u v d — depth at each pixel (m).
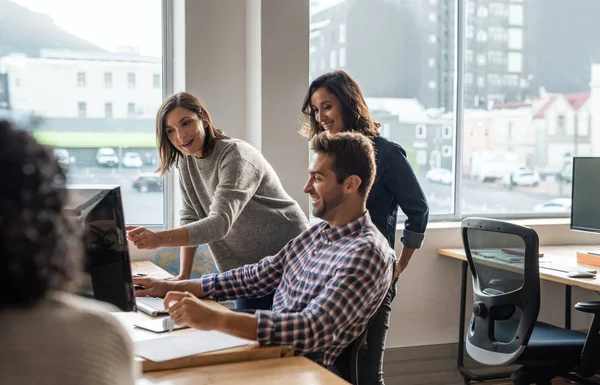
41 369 0.86
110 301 2.02
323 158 2.17
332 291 2.01
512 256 3.20
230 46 3.92
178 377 1.73
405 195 2.88
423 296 4.20
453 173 4.48
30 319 0.88
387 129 4.35
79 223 1.95
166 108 2.82
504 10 4.54
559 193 4.71
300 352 1.94
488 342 3.27
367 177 2.18
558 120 4.68
